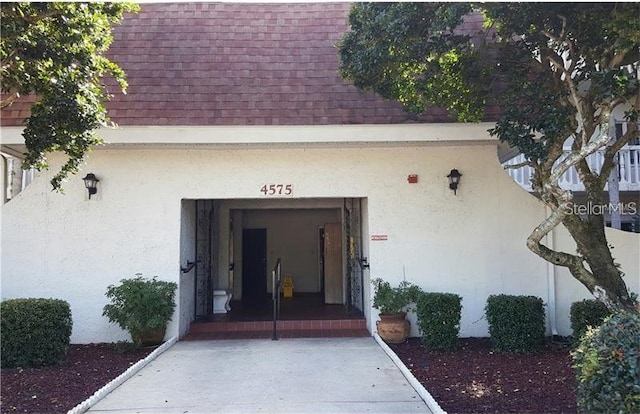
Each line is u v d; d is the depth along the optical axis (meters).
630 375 3.49
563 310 9.64
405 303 9.14
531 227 9.77
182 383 6.72
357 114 9.34
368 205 9.79
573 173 11.77
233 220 14.82
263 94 9.62
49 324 7.66
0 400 5.97
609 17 5.95
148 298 8.70
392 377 6.91
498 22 7.11
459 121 8.82
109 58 10.02
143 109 9.27
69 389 6.43
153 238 9.59
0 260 9.45
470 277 9.71
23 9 6.01
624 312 4.24
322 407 5.70
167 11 11.08
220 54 10.27
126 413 5.56
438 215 9.78
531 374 6.94
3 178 10.70
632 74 6.62
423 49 7.18
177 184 9.70
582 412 3.85
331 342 9.31
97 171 9.63
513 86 7.38
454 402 5.73
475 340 9.36
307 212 16.55
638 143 12.98
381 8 7.11
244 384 6.64
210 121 9.17
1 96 9.11
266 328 10.52
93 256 9.54
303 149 9.80
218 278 13.12
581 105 6.80
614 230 9.53
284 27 10.91
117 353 8.62
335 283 13.70
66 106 6.23
